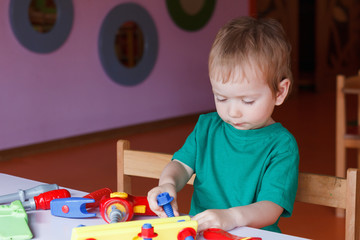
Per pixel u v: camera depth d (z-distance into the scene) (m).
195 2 4.68
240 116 0.76
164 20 4.43
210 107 5.00
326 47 6.70
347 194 0.80
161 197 0.73
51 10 3.63
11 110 3.38
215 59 0.76
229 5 5.06
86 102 3.86
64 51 3.66
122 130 4.15
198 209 0.92
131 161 1.05
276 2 5.89
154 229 0.61
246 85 0.74
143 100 4.33
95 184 2.72
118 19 3.99
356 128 2.43
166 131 4.35
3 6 3.26
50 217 0.74
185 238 0.61
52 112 3.63
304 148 3.57
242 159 0.89
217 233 0.66
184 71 4.69
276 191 0.81
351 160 3.24
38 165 3.14
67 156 3.39
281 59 0.76
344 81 2.27
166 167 0.93
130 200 0.75
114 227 0.61
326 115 4.93
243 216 0.73
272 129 0.88
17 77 3.39
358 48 7.34
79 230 0.60
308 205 2.34
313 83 6.74
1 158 3.30
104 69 3.96
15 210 0.73
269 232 0.69
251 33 0.76
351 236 0.79
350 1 7.06
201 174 0.93
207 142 0.94
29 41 3.41
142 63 4.26
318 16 6.50
